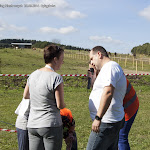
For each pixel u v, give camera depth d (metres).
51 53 2.84
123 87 2.95
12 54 41.91
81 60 47.12
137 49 77.75
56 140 2.77
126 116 3.76
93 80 3.39
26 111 3.34
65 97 11.62
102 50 3.08
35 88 2.79
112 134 2.94
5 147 5.04
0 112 8.52
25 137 3.37
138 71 27.88
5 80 14.70
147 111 8.89
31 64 29.56
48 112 2.75
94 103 3.03
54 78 2.75
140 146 5.18
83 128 6.58
